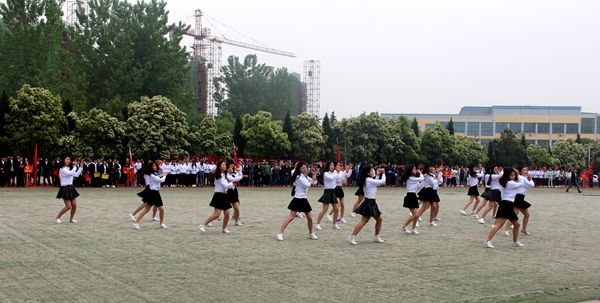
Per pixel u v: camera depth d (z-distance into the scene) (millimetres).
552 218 19922
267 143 49531
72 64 49125
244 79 99875
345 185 43906
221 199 13930
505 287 8555
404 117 65500
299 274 9188
